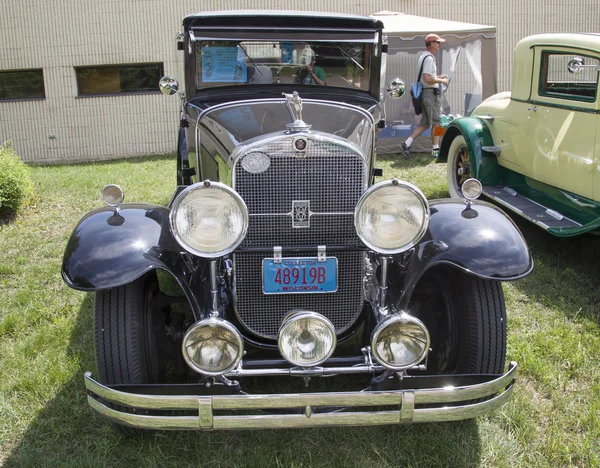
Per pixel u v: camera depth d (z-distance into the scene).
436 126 8.65
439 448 2.70
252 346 2.76
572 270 4.60
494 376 2.51
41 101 11.16
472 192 2.90
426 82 8.80
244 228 2.36
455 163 6.61
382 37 3.85
